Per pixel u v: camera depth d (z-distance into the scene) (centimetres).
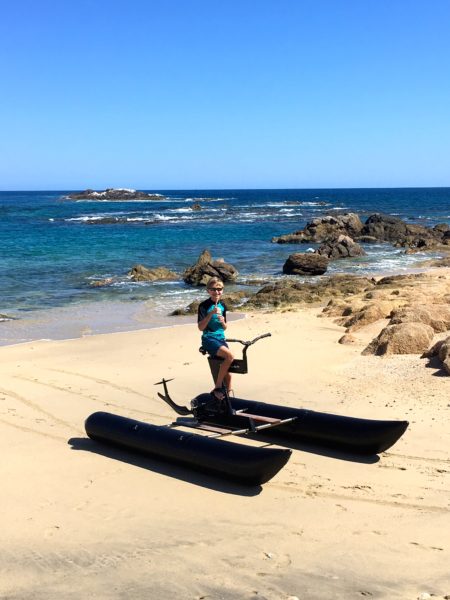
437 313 1180
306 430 656
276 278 2514
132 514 500
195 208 8256
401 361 954
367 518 481
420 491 535
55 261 2969
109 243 3831
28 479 581
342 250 3303
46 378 996
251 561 405
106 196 13200
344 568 392
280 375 958
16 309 1809
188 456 579
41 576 392
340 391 855
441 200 12181
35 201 12775
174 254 3306
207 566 398
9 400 869
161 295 2092
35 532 468
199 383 948
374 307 1338
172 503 521
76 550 432
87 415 796
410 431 685
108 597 360
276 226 5266
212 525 473
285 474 584
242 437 694
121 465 615
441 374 863
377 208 8562
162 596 358
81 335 1443
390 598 348
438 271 2417
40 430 734
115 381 971
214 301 673
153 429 628
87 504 522
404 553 415
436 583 367
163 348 1229
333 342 1188
